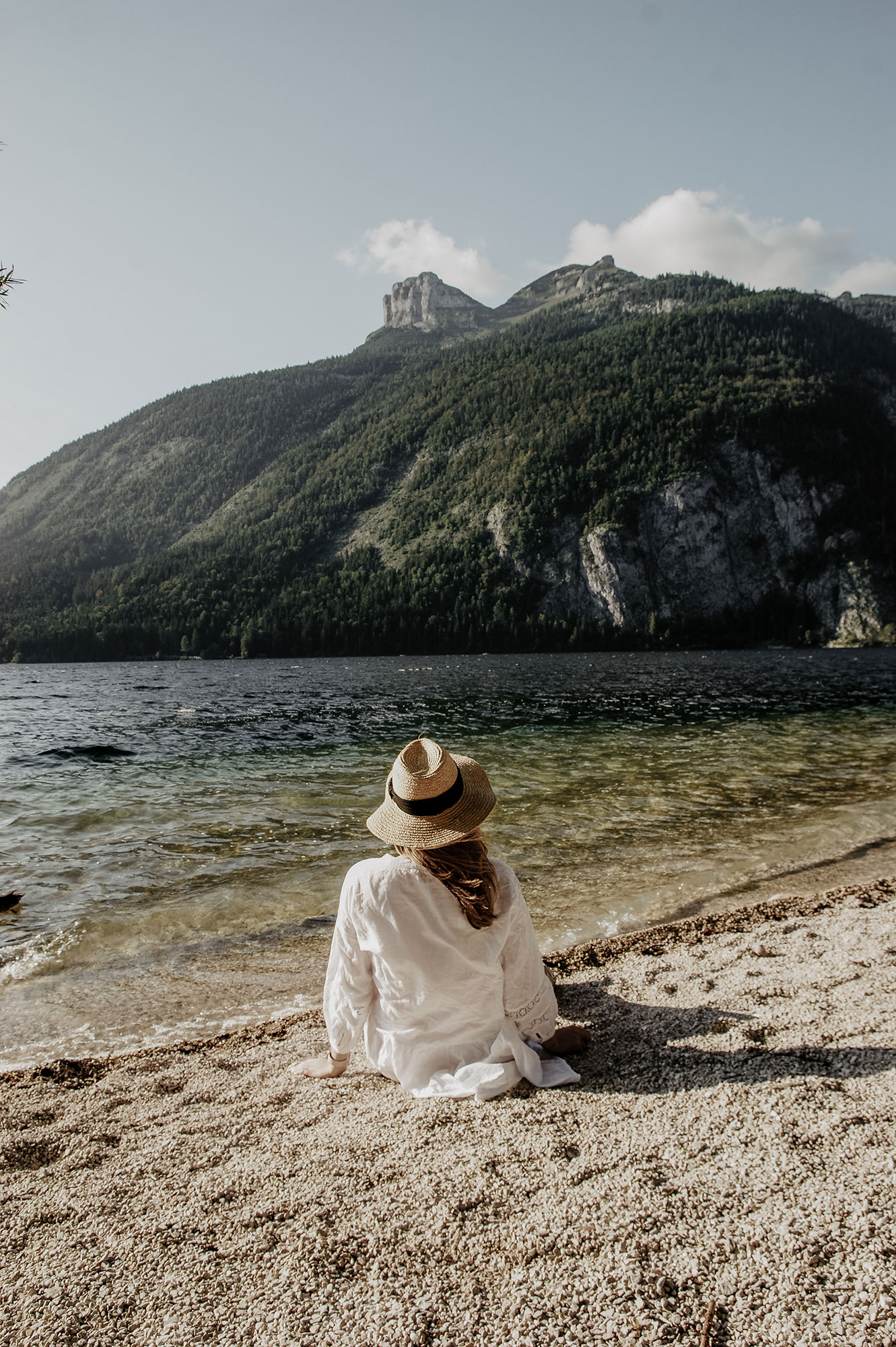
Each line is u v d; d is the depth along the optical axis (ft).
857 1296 5.72
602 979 14.33
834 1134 8.05
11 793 40.65
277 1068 11.39
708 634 515.50
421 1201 7.31
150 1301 6.13
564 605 547.08
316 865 25.57
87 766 50.29
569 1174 7.61
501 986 9.69
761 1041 10.73
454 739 57.98
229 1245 6.82
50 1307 6.09
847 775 39.27
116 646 523.70
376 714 86.17
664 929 17.48
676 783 37.60
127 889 23.26
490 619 527.40
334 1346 5.56
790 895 20.72
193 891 22.93
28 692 159.74
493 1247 6.58
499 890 9.46
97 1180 8.18
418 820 8.71
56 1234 7.14
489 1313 5.81
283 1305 6.01
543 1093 9.40
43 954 18.08
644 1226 6.72
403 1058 9.59
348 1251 6.64
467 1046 9.64
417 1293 6.07
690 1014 12.06
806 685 127.13
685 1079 9.62
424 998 9.35
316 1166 8.13
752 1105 8.80
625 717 73.05
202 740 65.00
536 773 41.39
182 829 31.19
